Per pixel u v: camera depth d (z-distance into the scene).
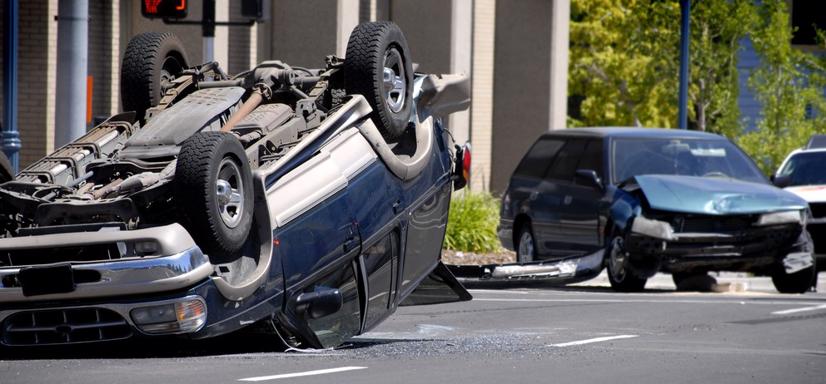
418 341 26.23
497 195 76.50
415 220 26.70
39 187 22.33
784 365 22.47
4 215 22.45
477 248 57.00
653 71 99.06
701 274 43.09
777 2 98.69
